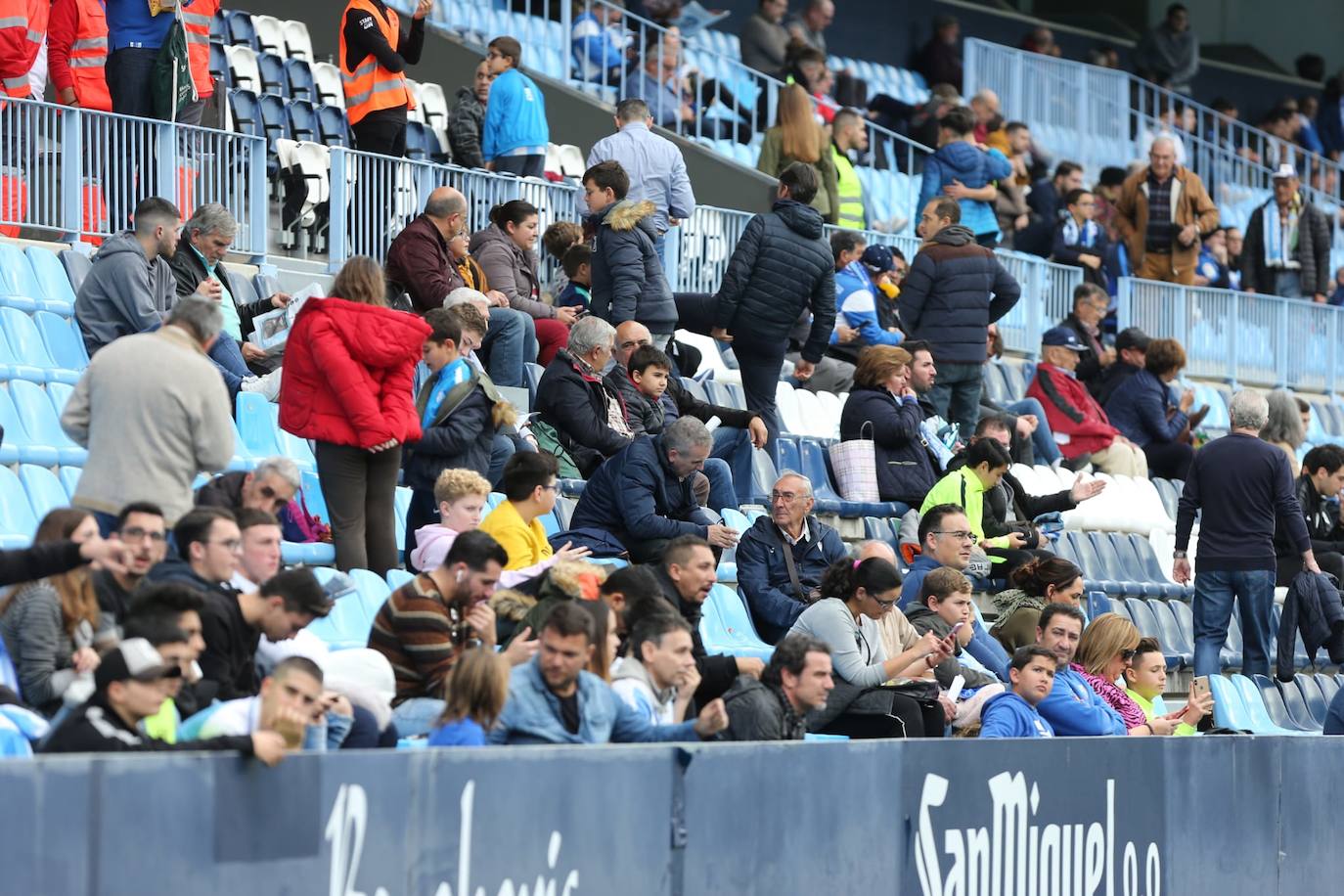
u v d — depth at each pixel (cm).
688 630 2781
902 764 2805
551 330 4622
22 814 1772
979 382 5309
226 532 2427
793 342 5262
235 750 1972
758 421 4344
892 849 2791
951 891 2884
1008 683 3841
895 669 3266
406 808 2141
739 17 9669
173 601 2108
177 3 4731
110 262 3828
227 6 6391
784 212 4550
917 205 7050
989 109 7644
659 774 2444
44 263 4212
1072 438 5703
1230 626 5172
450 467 3575
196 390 2722
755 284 4531
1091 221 7075
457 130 5806
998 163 6550
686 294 5012
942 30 8731
